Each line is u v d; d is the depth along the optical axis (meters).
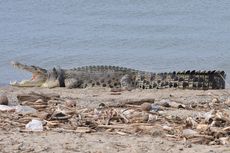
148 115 24.95
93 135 22.16
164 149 20.50
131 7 79.31
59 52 56.25
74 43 59.94
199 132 22.95
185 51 56.88
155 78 39.38
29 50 56.69
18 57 54.25
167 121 24.83
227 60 53.19
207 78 38.78
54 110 25.97
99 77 40.34
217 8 78.81
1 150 19.61
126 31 65.62
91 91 37.31
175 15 74.94
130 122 24.41
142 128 23.17
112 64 53.03
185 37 62.31
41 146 20.19
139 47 58.38
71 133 22.31
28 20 73.94
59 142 20.80
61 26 69.44
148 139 21.80
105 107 27.95
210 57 54.25
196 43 59.88
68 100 29.42
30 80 40.31
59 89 39.06
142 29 66.38
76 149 20.05
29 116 24.56
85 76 40.44
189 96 34.50
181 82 38.84
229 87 41.06
